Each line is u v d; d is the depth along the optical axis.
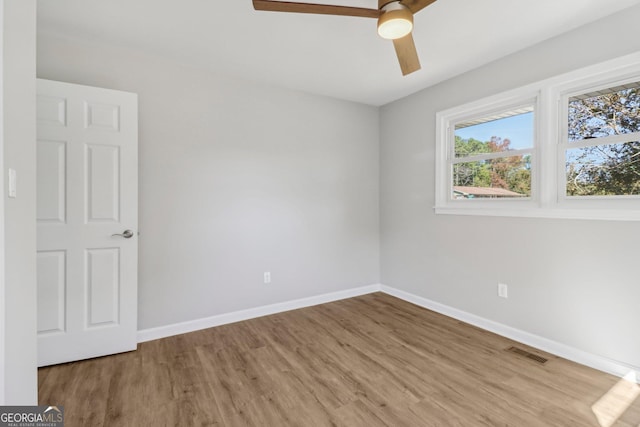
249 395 1.82
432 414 1.65
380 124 3.94
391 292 3.83
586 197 2.20
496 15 2.01
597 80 2.11
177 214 2.71
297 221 3.36
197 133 2.79
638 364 1.93
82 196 2.20
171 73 2.66
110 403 1.74
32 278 1.20
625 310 1.97
